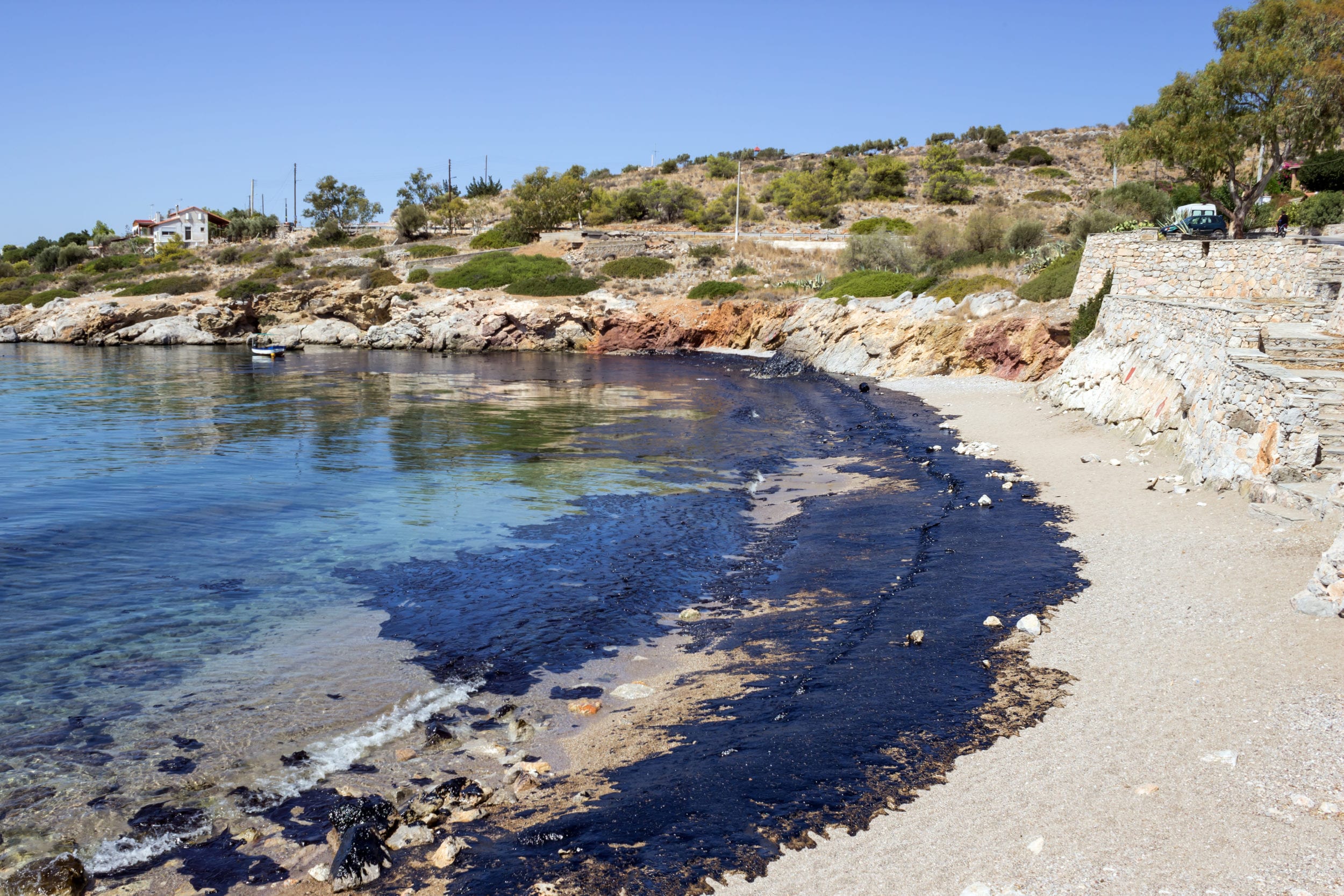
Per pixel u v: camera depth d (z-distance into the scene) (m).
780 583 16.09
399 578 16.75
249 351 76.88
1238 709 8.96
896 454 28.62
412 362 67.44
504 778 9.09
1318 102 34.31
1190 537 15.73
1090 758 8.22
